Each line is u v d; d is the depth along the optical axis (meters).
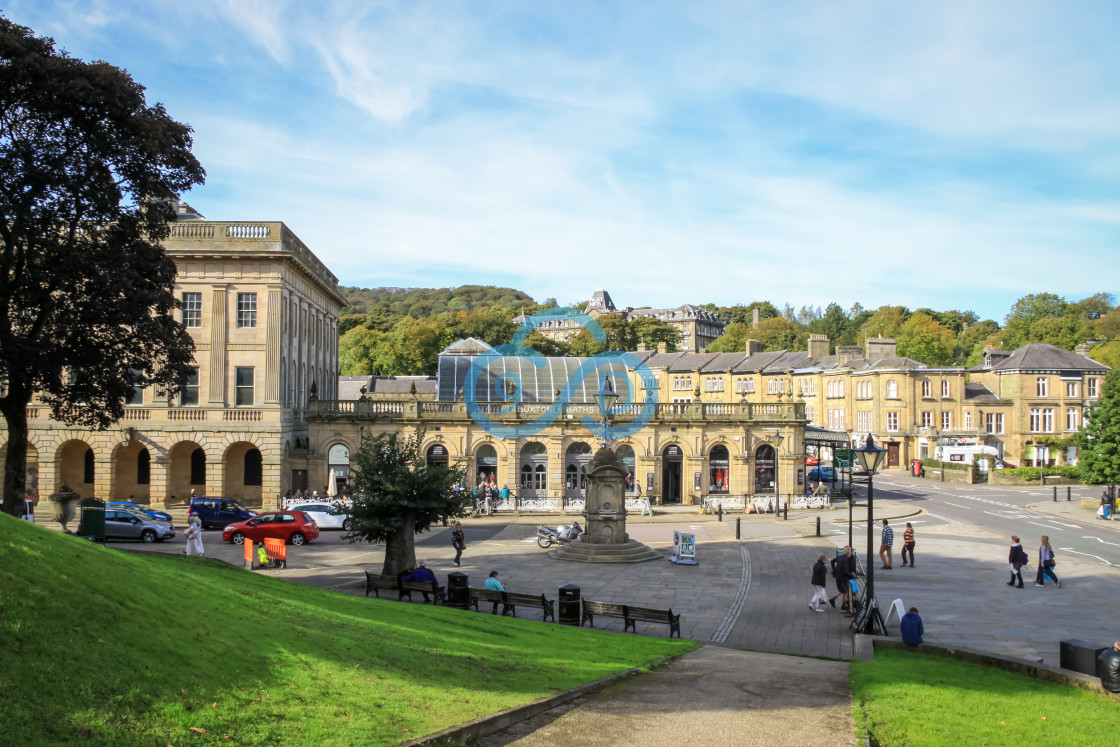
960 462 82.44
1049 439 88.56
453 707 12.55
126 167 32.03
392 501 29.08
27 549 12.69
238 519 45.06
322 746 10.22
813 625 24.34
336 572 32.19
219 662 11.98
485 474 57.91
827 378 100.50
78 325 31.67
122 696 10.03
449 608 23.58
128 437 51.59
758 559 36.38
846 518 51.75
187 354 35.66
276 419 52.59
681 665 18.08
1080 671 17.78
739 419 59.28
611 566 34.44
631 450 59.25
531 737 12.14
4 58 28.92
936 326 139.25
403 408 57.25
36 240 30.56
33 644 10.36
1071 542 41.84
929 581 31.00
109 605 12.30
